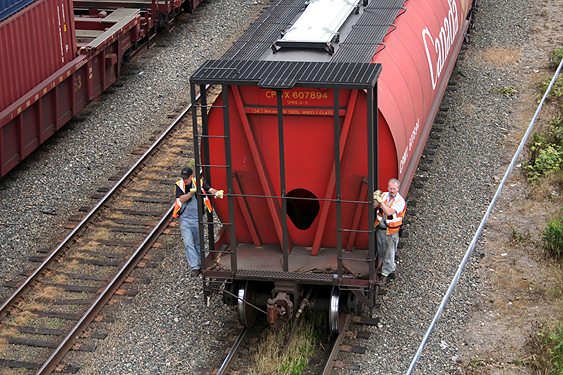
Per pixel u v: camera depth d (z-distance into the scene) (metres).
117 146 25.53
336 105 14.89
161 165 24.27
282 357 16.45
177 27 34.09
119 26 28.62
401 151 16.25
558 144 24.80
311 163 15.96
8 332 17.77
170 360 16.80
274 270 16.38
